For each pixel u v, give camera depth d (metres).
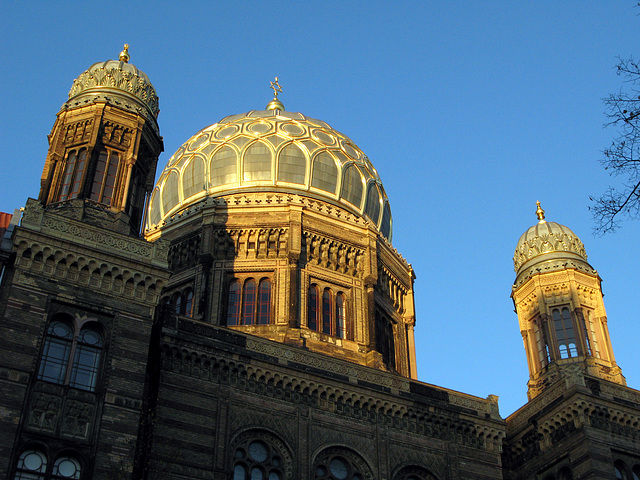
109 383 31.92
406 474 39.75
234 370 37.97
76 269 33.91
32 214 34.06
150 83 44.59
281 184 52.97
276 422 37.78
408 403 41.44
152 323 34.78
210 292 48.47
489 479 41.47
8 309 31.55
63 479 29.50
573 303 50.72
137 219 40.28
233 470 35.78
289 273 48.50
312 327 48.12
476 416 42.88
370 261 51.22
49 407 30.58
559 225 55.16
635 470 41.19
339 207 53.81
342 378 40.62
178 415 35.50
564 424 41.97
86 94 42.09
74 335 32.59
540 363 50.56
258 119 56.38
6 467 28.48
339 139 57.22
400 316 53.72
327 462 38.19
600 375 48.19
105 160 40.28
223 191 53.12
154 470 33.53
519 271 54.25
